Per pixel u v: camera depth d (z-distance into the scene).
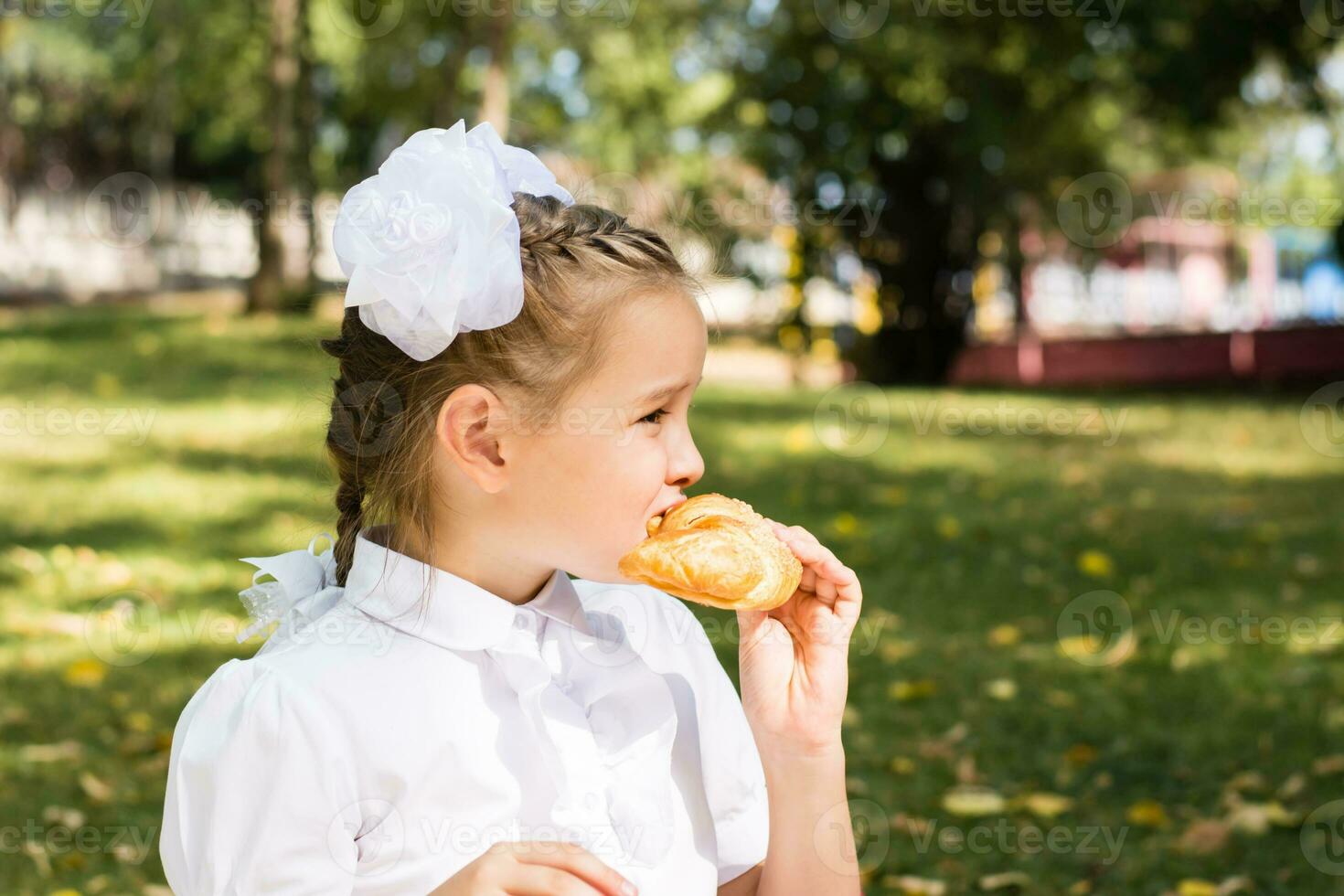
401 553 1.41
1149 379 16.77
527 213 1.41
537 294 1.34
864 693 4.32
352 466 1.48
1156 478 8.24
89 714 4.06
